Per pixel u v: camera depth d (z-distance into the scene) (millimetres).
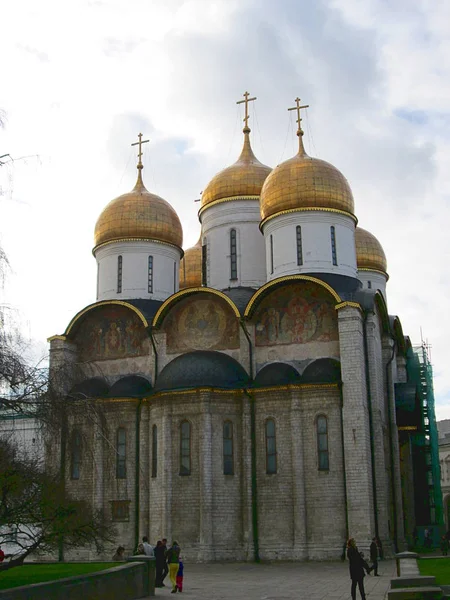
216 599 21906
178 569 24203
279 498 37719
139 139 52844
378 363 42469
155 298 47594
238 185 50125
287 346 41031
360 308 39281
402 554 26797
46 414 20062
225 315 42656
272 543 37250
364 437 37031
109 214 48688
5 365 18656
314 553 36500
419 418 47906
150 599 22156
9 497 19969
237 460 38719
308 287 41406
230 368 40375
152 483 39312
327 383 38000
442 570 24891
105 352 44594
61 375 21172
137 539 39250
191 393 38781
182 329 43125
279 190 45156
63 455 22844
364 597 20406
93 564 29078
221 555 37031
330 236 44625
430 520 53562
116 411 41156
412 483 50812
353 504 36344
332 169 45719
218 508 37656
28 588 16594
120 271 47938
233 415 39219
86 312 44844
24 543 28141
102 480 40031
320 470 37438
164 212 49156
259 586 25547
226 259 49375
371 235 57406
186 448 38531
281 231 44938
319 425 38000
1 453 19516
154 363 42781
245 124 54125
